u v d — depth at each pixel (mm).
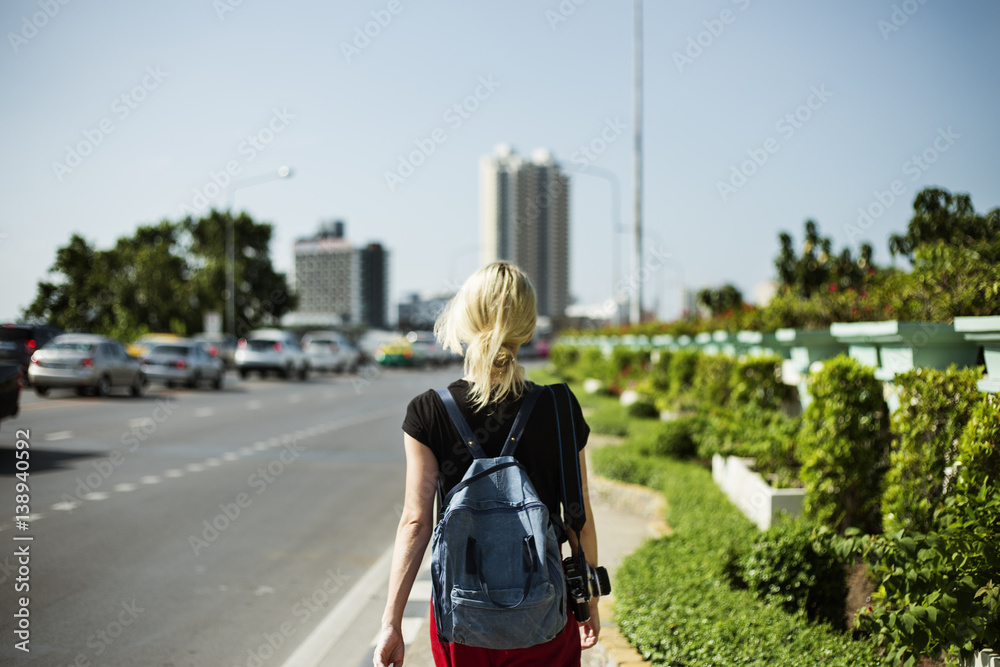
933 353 5434
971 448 3613
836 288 8977
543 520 1936
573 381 27797
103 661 4348
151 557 6410
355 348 44812
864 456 5383
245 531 7363
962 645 3133
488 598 1874
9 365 11055
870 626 3510
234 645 4668
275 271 63750
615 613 4469
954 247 6520
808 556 4496
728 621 3955
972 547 3221
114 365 21828
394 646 2027
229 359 41406
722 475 7965
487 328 2162
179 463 11109
